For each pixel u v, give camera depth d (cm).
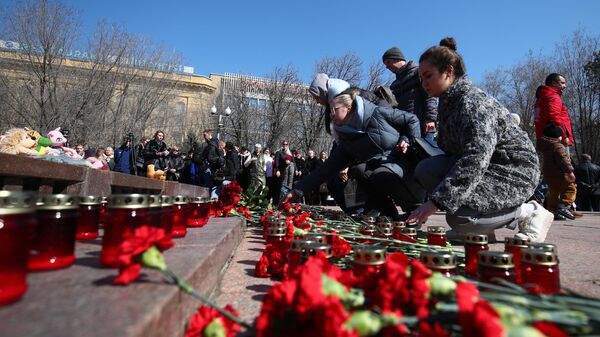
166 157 1198
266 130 3528
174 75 3067
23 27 1977
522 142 283
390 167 424
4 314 78
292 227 212
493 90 3222
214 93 4300
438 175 308
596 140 2780
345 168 501
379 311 95
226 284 186
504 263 137
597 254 296
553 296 101
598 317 87
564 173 630
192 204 252
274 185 1098
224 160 1028
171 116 3222
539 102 647
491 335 69
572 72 2820
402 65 548
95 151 1138
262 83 3547
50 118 2027
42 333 68
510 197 276
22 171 249
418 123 444
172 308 95
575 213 773
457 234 308
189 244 173
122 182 436
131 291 95
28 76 2031
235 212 395
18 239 85
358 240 258
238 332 122
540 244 164
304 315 83
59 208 117
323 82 551
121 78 2486
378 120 436
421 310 91
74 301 87
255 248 294
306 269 89
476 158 249
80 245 166
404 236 253
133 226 119
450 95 278
